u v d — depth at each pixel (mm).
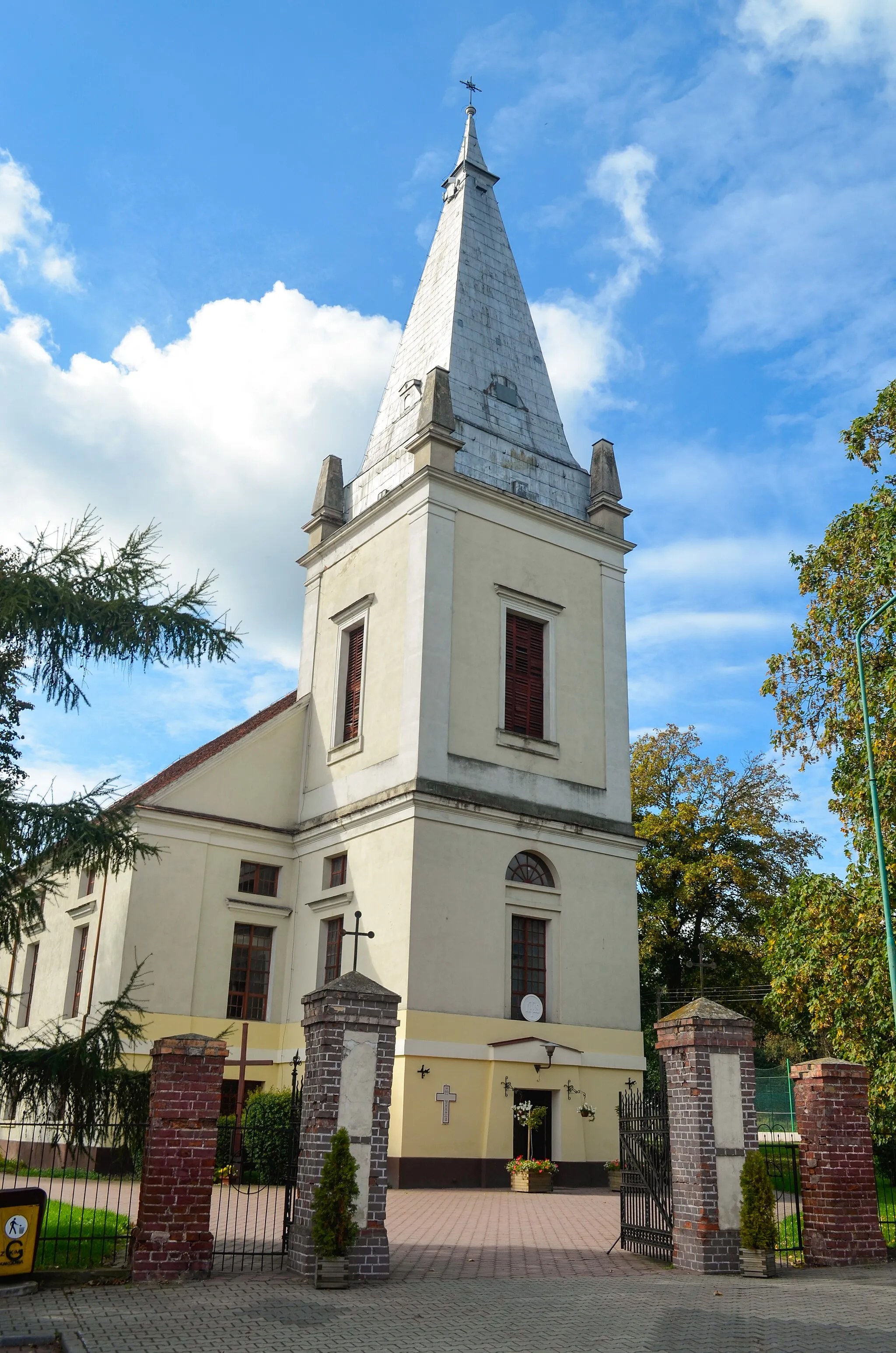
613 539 30719
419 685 25609
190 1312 10102
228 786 28188
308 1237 11805
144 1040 13156
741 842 38688
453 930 24219
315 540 31859
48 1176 22234
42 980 30406
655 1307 10945
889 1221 15852
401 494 28203
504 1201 20484
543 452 30797
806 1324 10266
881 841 17344
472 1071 23484
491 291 32594
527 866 26500
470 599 27297
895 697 19531
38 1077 12516
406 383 31234
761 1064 47625
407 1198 20281
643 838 38375
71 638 13898
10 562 14031
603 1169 24656
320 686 30000
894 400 22281
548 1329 9891
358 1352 8938
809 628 22812
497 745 26609
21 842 13055
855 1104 14352
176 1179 11711
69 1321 9641
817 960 20328
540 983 25766
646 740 41031
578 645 29250
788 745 23047
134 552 14586
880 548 21156
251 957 27484
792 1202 18719
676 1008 38594
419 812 24547
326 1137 12102
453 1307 10672
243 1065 22609
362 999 12570
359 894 25625
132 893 25781
